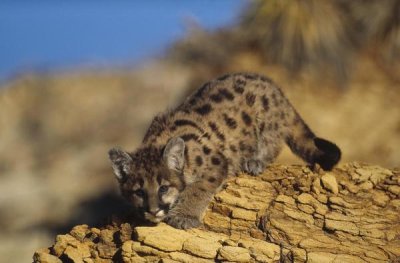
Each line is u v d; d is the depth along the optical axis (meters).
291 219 19.34
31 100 59.31
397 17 39.41
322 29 38.94
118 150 20.00
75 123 55.31
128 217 20.20
